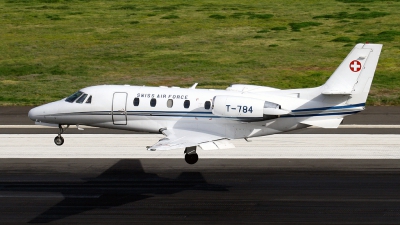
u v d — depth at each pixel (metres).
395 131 99.12
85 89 79.56
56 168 73.94
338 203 59.41
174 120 75.50
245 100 71.69
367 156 80.56
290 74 157.25
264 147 86.69
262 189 64.44
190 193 63.16
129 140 92.31
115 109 77.12
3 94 137.50
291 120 73.06
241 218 55.06
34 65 171.88
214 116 73.81
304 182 67.25
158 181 67.94
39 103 127.75
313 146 87.38
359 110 71.69
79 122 79.50
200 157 80.00
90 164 76.12
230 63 170.12
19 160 78.12
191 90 76.56
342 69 71.31
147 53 183.88
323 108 72.38
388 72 158.25
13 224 53.56
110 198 61.41
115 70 165.88
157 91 76.88
